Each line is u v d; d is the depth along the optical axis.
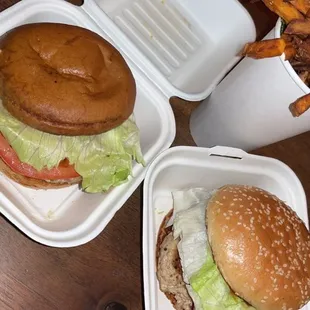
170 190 0.38
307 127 0.35
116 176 0.32
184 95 0.36
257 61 0.33
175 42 0.40
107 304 0.34
